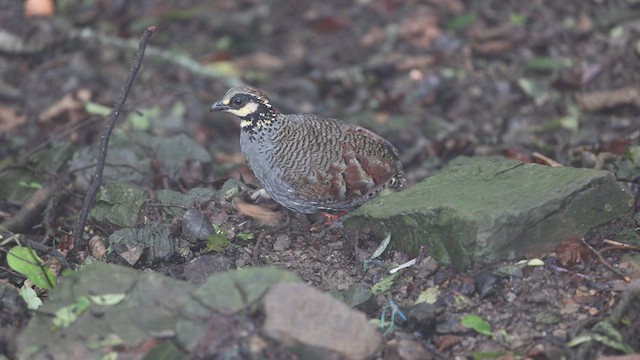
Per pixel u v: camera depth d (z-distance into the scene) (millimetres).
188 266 9617
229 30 19828
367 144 10141
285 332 7355
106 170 12617
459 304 8656
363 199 10195
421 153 15281
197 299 7746
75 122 16109
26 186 12688
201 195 10945
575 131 15195
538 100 16391
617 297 8539
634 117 15375
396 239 9492
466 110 16547
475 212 8789
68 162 13180
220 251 9875
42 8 19453
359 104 17250
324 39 19453
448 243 8992
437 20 19344
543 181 9297
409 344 8156
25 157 13242
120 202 10789
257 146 9961
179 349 7648
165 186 12461
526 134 15445
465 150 15102
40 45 18469
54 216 11609
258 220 10477
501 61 17688
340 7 20375
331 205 10125
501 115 16234
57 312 7938
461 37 18734
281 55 19109
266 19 20234
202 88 17797
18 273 9984
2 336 8328
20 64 18234
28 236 11617
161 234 10148
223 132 16656
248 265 9711
